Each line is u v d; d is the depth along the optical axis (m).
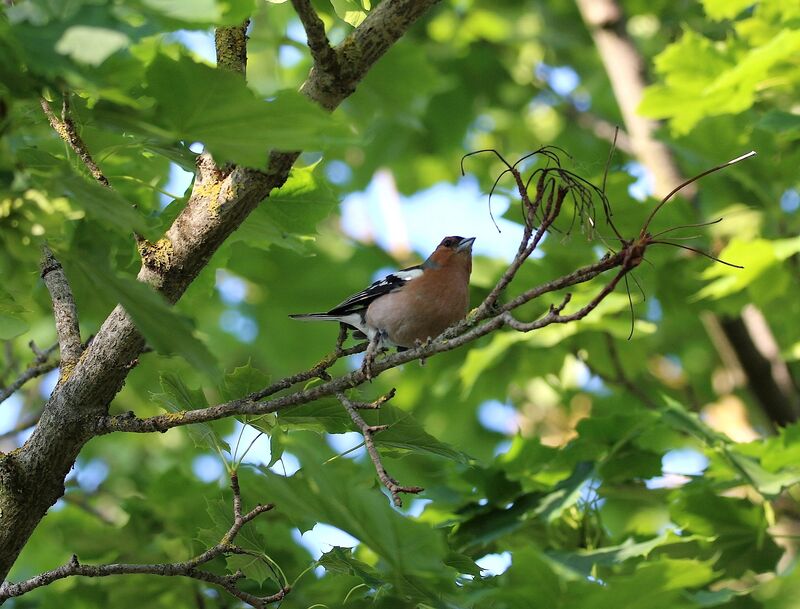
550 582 7.13
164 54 5.50
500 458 11.66
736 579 10.91
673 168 15.96
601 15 17.39
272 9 16.36
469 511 11.27
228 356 22.30
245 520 7.93
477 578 9.04
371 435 7.17
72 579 12.55
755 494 11.78
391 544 6.68
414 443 8.48
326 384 7.48
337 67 7.48
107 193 5.80
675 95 12.70
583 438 11.48
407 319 11.47
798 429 10.84
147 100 7.43
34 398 15.50
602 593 7.06
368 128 20.28
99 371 7.52
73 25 5.16
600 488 11.50
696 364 20.83
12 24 5.18
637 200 13.52
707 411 20.22
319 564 8.25
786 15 12.15
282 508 6.58
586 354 15.59
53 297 8.42
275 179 7.61
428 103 21.69
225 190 7.61
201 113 5.77
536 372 16.19
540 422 21.34
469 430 21.00
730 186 14.99
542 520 10.62
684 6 18.44
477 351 14.70
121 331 7.54
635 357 15.50
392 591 8.37
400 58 17.17
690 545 10.80
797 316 14.52
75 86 5.83
